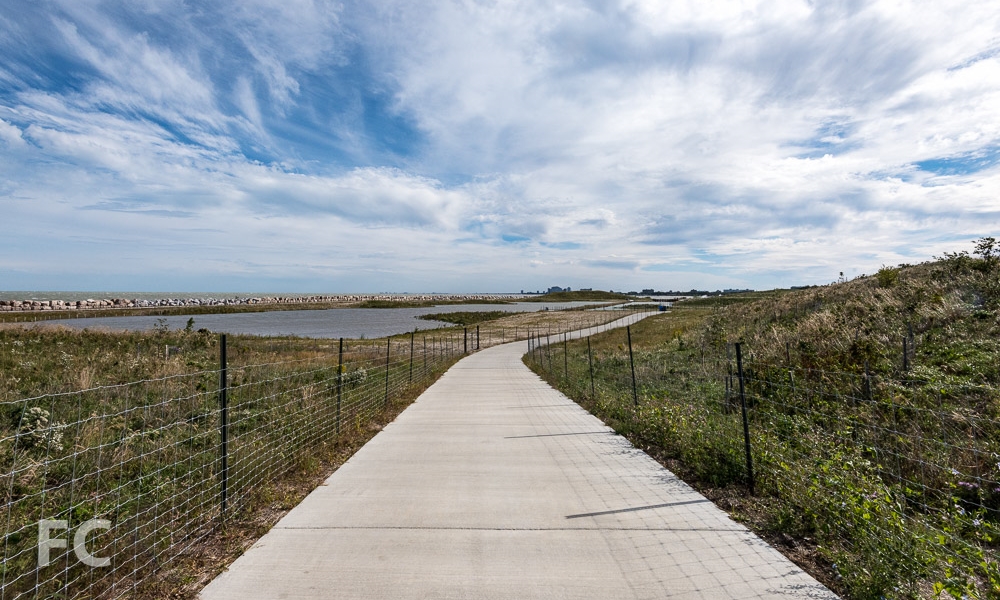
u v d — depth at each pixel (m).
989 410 6.19
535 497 5.03
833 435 6.02
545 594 3.20
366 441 7.57
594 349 26.08
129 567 3.48
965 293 11.84
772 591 3.22
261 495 4.97
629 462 6.37
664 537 4.05
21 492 4.66
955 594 2.85
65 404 7.75
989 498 4.55
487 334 45.16
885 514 3.76
